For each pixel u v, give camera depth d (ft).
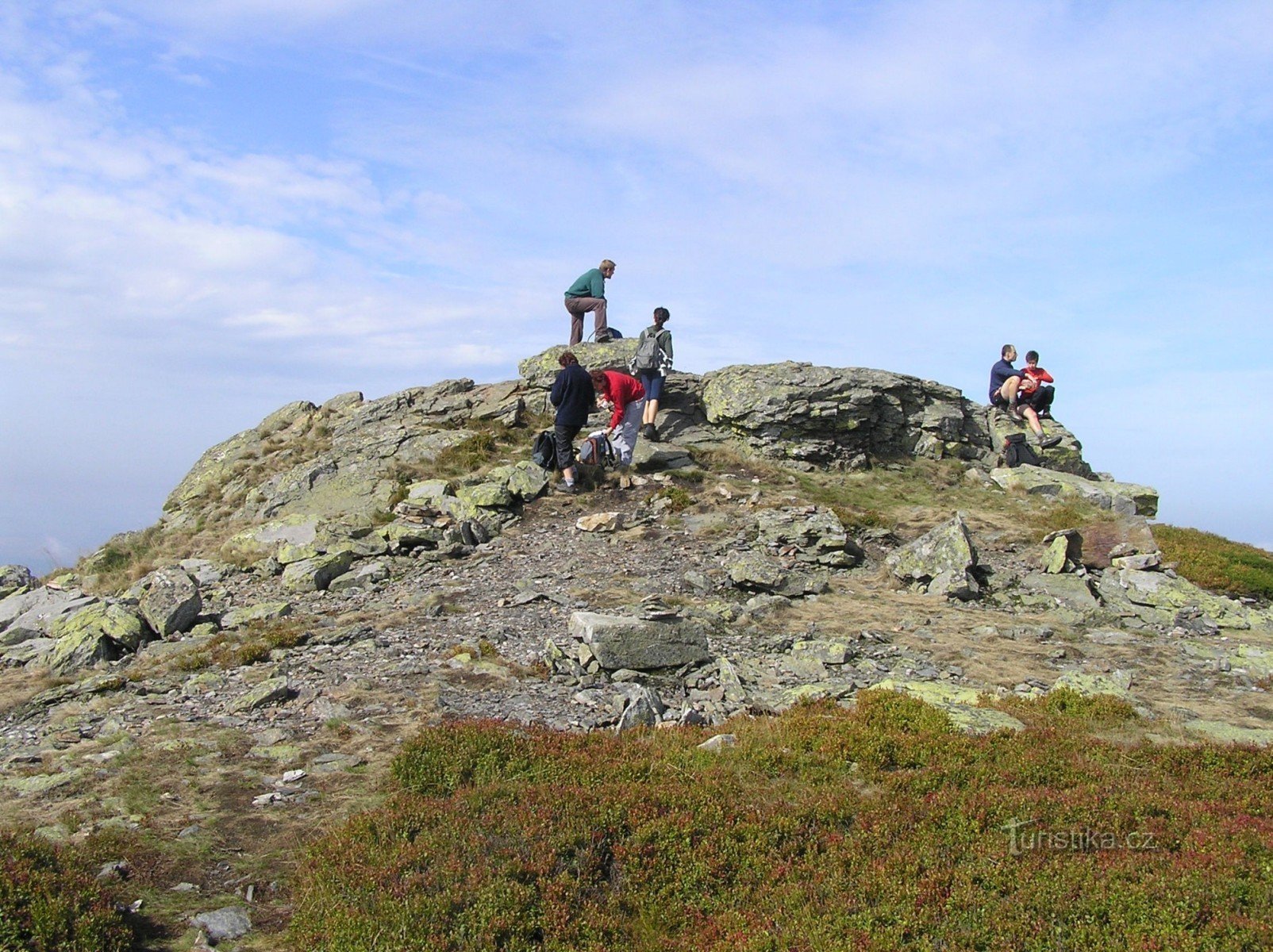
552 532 65.05
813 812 27.63
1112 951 20.44
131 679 44.75
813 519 63.00
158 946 22.08
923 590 56.90
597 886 24.63
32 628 57.36
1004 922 21.75
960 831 26.20
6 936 20.68
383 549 64.44
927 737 32.91
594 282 90.33
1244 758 31.17
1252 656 46.93
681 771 30.25
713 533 63.67
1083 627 52.06
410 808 27.22
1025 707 38.19
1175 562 64.23
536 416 87.04
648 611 46.62
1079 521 68.80
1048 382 92.58
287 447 91.50
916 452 86.33
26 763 33.91
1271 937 20.42
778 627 49.67
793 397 81.10
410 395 92.63
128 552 78.95
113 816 28.35
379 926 22.04
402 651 45.09
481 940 21.74
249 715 37.47
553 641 45.03
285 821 27.99
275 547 67.97
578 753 31.19
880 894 23.56
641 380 81.76
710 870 24.80
